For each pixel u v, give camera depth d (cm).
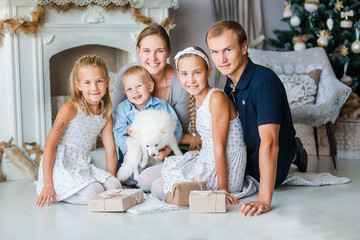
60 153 267
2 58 370
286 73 447
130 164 284
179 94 298
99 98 267
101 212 240
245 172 289
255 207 228
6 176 361
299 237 194
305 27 504
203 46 518
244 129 266
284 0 566
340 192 281
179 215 231
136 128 271
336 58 485
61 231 206
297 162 336
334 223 214
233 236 195
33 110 378
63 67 433
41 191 260
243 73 252
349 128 436
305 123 396
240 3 516
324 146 461
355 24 479
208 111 258
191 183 248
